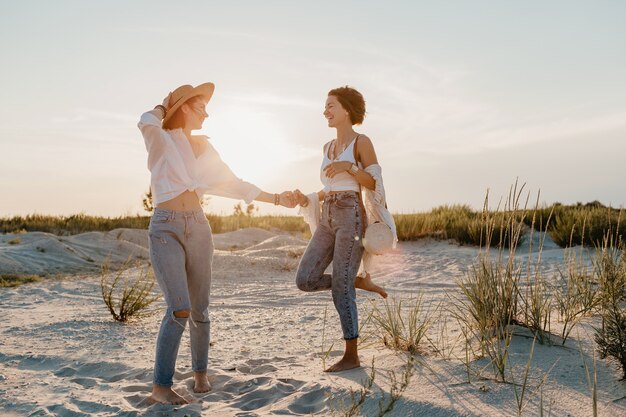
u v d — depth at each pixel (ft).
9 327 20.89
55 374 14.35
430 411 9.85
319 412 10.57
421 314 20.06
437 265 39.40
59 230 63.41
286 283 35.50
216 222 74.49
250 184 13.46
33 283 35.99
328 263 13.87
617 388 10.27
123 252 50.60
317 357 15.17
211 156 12.69
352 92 13.80
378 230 13.33
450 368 12.01
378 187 13.34
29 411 11.46
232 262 41.29
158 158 11.93
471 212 61.77
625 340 11.16
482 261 14.90
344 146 13.73
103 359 15.60
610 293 15.28
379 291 14.35
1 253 42.65
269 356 15.84
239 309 25.58
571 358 11.92
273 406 11.19
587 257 34.19
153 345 17.69
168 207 12.02
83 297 30.09
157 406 11.40
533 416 9.38
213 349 16.99
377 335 16.02
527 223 51.98
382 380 11.69
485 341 12.55
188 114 12.50
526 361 11.91
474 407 9.84
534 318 13.79
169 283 11.67
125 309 22.39
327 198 13.74
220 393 12.32
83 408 11.57
